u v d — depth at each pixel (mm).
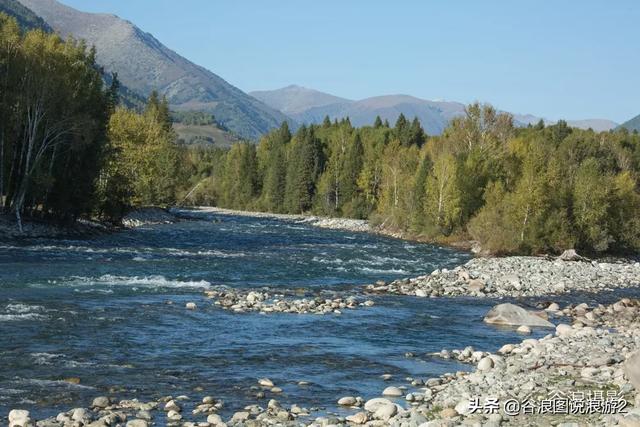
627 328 26516
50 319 23234
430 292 35406
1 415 13562
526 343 21891
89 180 60094
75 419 13234
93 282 32406
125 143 81188
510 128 94625
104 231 63594
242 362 19031
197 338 21828
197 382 16750
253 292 31812
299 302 29703
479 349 22156
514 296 36094
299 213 133625
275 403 14836
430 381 17234
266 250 56500
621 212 74000
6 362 17625
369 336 23609
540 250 68625
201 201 159625
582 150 108875
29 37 56438
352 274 42562
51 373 16828
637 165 113812
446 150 90812
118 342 20594
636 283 44969
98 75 63188
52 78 55406
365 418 13648
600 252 72375
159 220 88188
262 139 166625
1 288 29188
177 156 111188
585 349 20625
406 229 86062
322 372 18359
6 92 55156
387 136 141250
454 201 77562
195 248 54281
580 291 39750
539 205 68062
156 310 26094
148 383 16438
